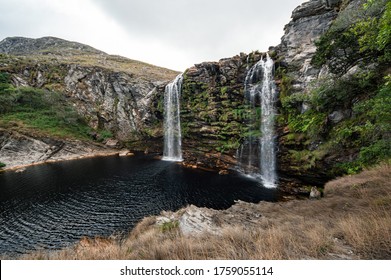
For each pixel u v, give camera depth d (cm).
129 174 3253
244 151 3156
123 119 5766
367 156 1181
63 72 6044
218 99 3681
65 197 2375
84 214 1959
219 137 3534
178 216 1259
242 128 3228
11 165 3828
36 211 2033
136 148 5472
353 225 546
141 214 1945
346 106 1655
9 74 5344
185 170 3438
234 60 3603
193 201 2202
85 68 6131
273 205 1293
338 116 1847
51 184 2827
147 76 6359
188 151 4156
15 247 1466
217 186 2609
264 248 495
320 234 564
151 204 2159
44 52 9906
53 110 5166
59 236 1600
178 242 621
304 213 997
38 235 1617
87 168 3669
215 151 3588
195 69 4147
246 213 1145
